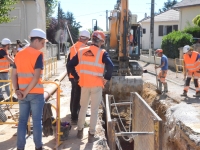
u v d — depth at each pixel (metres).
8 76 8.54
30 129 5.83
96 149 5.29
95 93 5.37
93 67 5.27
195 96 11.23
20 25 22.47
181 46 20.88
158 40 37.72
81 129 5.78
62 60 29.22
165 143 8.74
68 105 8.61
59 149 5.26
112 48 14.94
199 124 6.84
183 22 29.31
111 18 14.33
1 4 12.74
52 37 38.28
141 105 5.74
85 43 6.34
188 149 6.64
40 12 20.38
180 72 19.02
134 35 15.70
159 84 12.00
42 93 4.42
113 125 4.44
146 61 27.48
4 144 5.39
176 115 7.95
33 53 4.25
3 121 6.35
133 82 11.54
